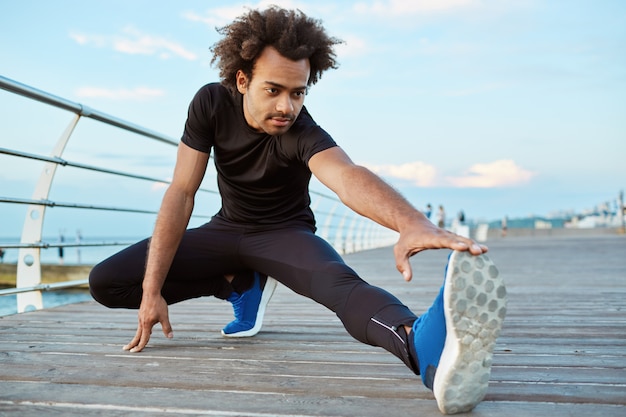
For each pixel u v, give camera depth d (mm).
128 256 1762
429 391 1299
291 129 1562
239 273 1889
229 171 1708
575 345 1828
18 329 2158
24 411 1177
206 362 1589
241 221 1790
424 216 1115
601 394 1272
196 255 1790
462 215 20797
